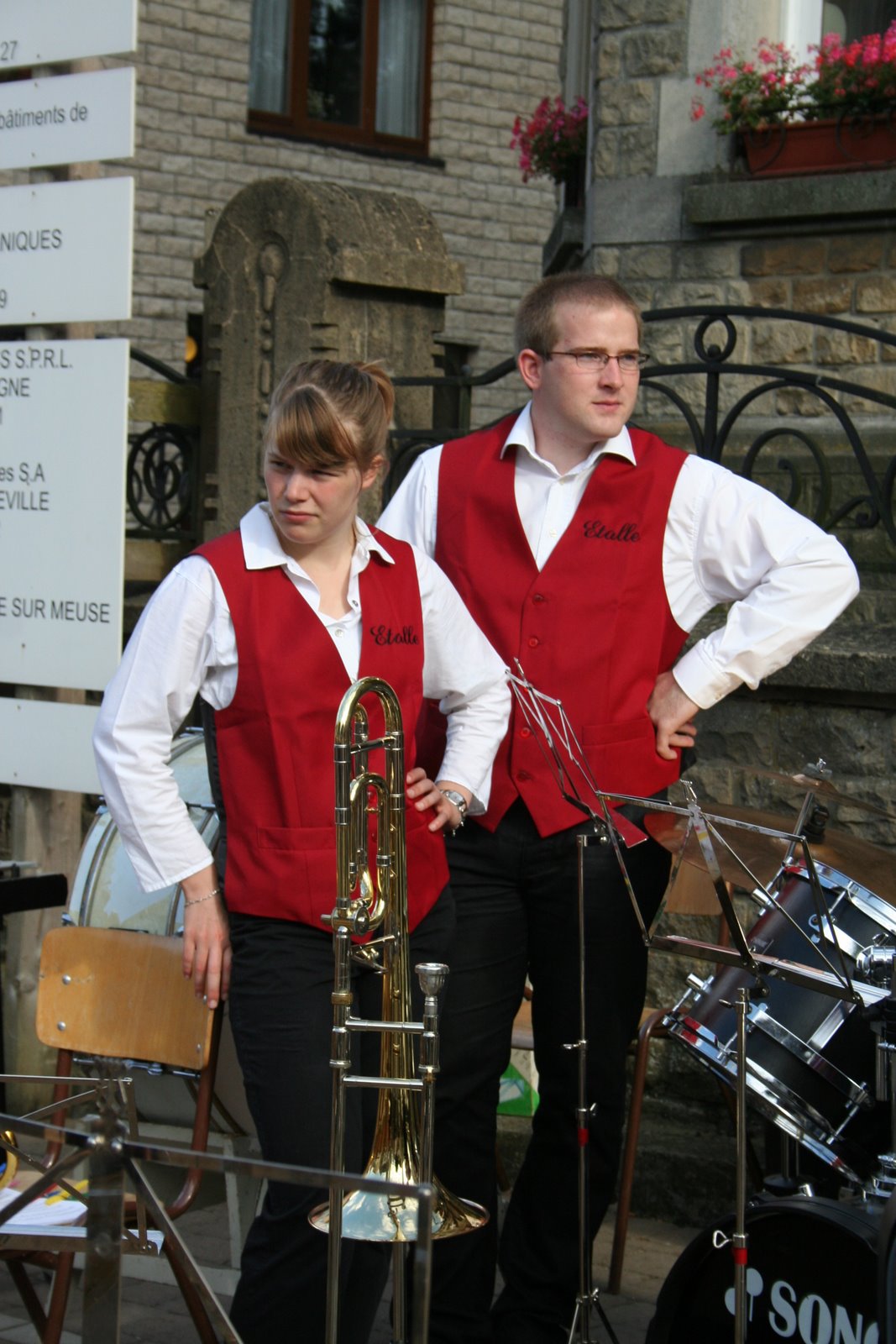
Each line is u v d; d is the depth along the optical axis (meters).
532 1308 3.51
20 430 5.09
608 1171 3.54
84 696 5.45
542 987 3.50
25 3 4.95
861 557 6.29
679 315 5.09
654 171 7.04
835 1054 3.16
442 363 5.97
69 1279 3.14
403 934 2.94
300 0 11.78
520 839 3.42
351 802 2.78
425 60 12.29
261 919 3.02
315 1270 2.91
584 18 9.23
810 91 6.61
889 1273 2.55
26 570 5.10
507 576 3.48
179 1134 3.85
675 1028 3.36
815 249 6.72
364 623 3.09
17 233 5.04
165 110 11.02
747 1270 3.03
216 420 5.83
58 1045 3.65
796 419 6.79
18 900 3.95
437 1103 3.45
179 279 11.12
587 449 3.50
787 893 3.34
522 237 12.59
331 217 5.37
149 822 3.04
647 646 3.47
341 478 2.95
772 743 4.74
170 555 6.06
